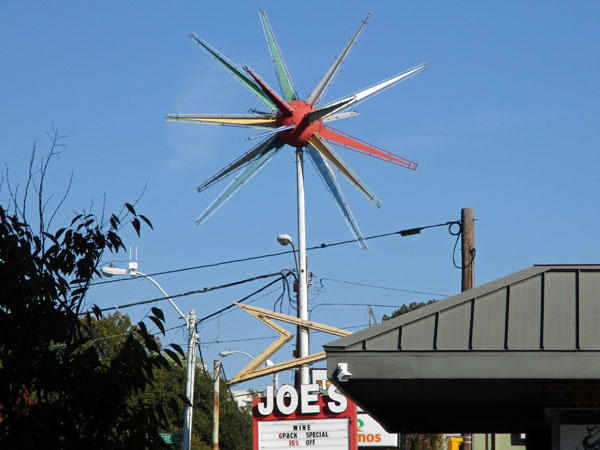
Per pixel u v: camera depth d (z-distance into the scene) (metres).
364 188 29.78
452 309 12.38
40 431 7.96
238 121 30.36
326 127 30.06
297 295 30.42
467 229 22.94
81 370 8.40
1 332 8.10
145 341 8.68
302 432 32.84
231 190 29.69
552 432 12.77
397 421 20.47
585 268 12.30
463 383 14.45
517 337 12.09
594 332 11.95
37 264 8.59
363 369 12.24
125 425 8.48
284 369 30.52
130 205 9.22
